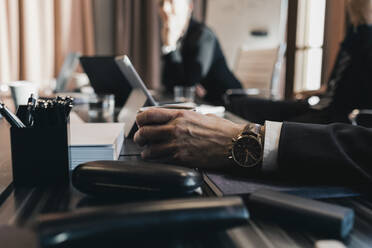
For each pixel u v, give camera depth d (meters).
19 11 3.46
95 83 1.51
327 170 0.57
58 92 2.13
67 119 0.60
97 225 0.37
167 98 2.01
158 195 0.50
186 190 0.50
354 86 1.64
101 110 1.32
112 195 0.52
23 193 0.55
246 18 4.52
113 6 4.27
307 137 0.59
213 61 2.98
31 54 3.51
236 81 3.07
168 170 0.51
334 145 0.57
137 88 1.07
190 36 2.91
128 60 0.90
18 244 0.38
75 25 3.94
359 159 0.57
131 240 0.38
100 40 4.30
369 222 0.46
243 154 0.62
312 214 0.43
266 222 0.46
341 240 0.42
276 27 4.57
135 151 0.81
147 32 4.21
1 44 3.30
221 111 1.35
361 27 1.62
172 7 3.01
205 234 0.42
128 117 1.04
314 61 1.91
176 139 0.66
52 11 3.72
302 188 0.55
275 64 2.85
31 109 0.59
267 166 0.61
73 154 0.65
